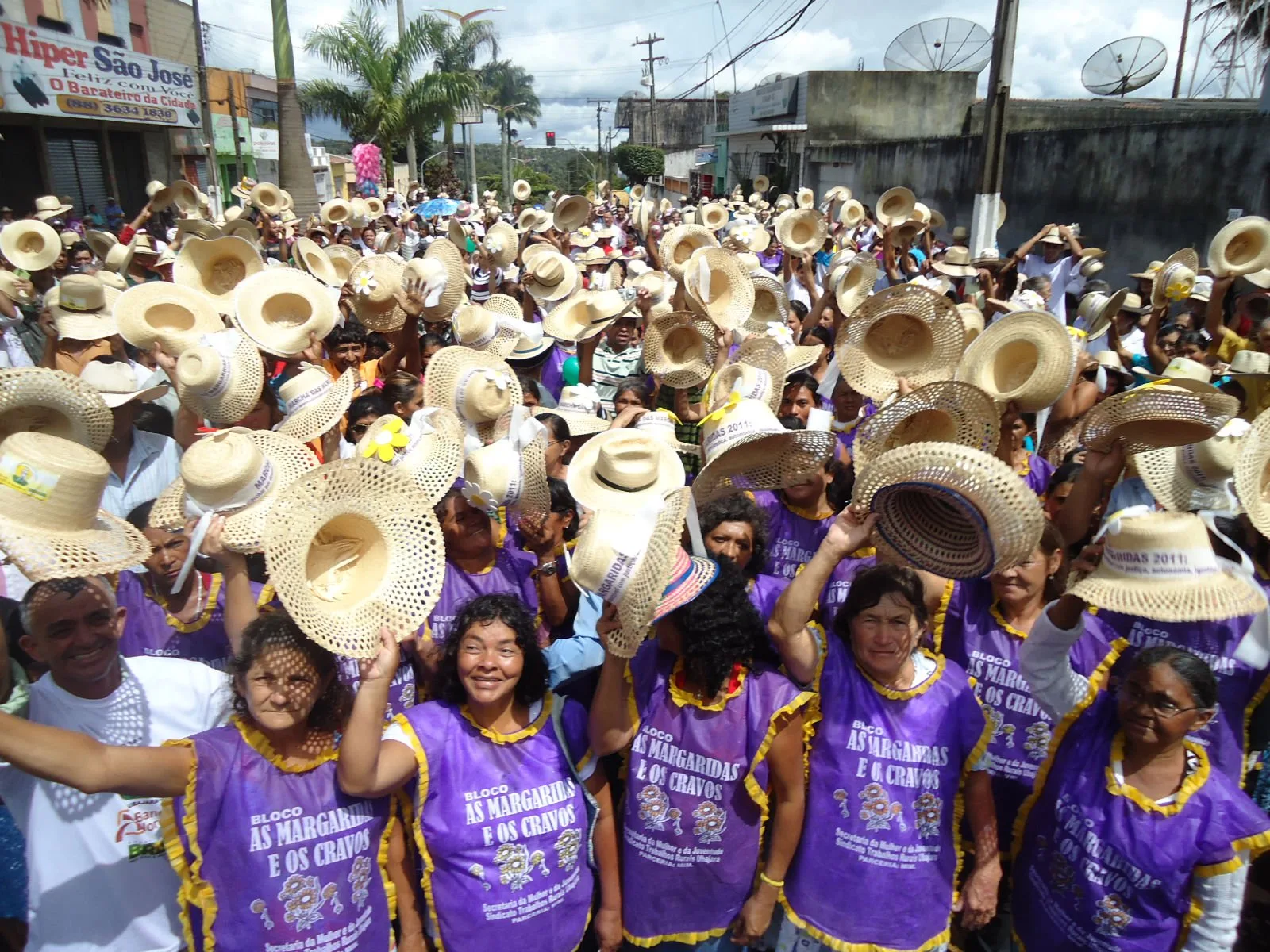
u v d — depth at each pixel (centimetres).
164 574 339
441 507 370
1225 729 332
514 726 286
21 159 2136
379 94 3366
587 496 330
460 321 696
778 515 429
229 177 3412
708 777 288
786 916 306
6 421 304
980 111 2631
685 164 5572
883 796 290
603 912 309
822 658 309
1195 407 329
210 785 248
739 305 618
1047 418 563
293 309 618
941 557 267
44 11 2178
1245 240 756
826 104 2881
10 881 298
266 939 252
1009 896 328
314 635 235
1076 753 288
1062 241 1147
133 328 557
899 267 1255
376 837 271
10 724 220
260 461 316
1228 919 257
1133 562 273
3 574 371
